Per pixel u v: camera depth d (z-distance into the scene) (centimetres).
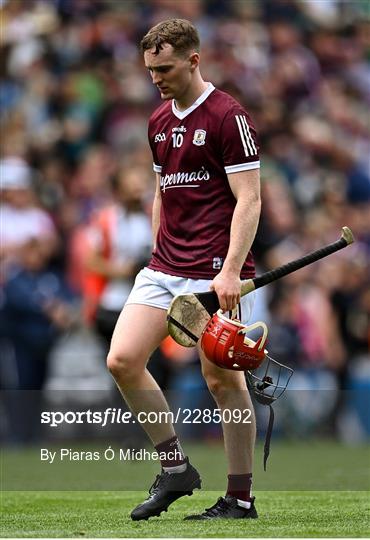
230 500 1784
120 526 1683
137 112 4869
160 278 1753
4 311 3725
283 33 5506
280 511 1911
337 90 5541
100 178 4431
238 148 1703
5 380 3725
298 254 4309
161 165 1784
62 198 4372
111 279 3072
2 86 4838
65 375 3734
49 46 4966
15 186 3959
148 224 3102
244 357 1683
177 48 1700
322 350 4097
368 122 5516
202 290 1734
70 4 5097
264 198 4400
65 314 3797
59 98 4825
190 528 1645
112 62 5019
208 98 1734
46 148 4588
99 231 3077
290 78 5378
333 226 4778
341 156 5188
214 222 1741
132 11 5222
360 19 5791
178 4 5325
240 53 5319
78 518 1817
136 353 1727
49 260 4047
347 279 4281
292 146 5106
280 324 4016
